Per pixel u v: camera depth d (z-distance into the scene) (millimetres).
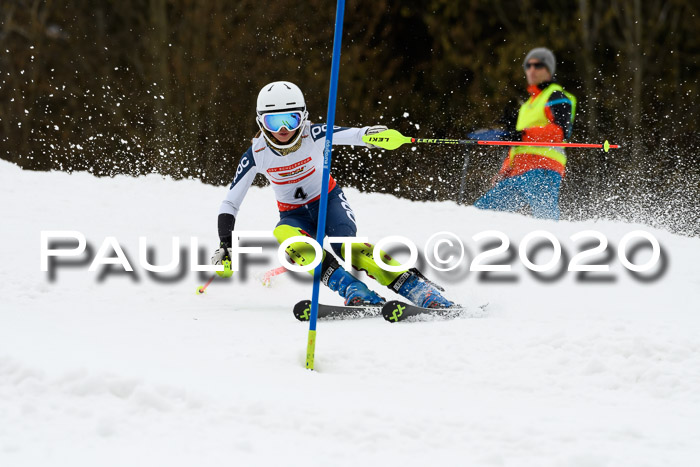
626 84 65500
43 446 8766
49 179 30547
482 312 16000
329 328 14922
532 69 28297
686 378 11938
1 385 10258
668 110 65500
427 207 29766
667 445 9516
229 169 64625
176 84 65250
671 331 13922
